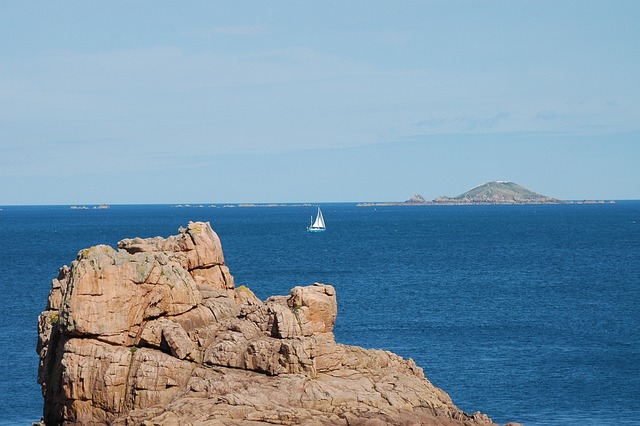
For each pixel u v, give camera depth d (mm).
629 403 114000
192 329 91500
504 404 113438
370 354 94188
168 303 91062
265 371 85750
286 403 81438
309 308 90938
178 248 101500
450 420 84375
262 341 86562
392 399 85250
